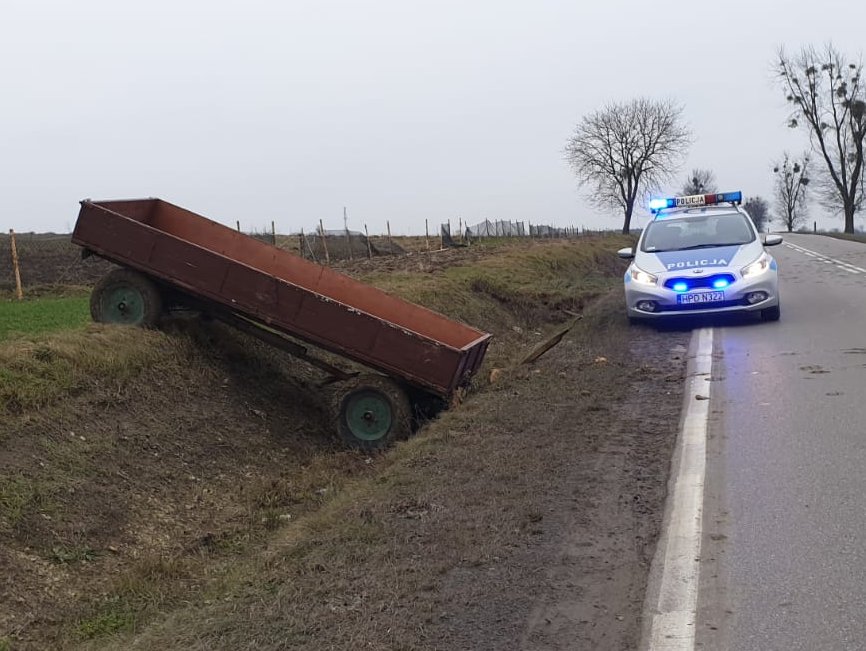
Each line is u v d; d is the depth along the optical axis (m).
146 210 11.92
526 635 3.66
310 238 34.09
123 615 4.99
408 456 6.97
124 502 6.68
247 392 10.17
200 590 5.22
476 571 4.35
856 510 4.78
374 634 3.73
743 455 5.99
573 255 30.70
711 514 4.94
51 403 7.46
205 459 8.12
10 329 11.48
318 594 4.21
